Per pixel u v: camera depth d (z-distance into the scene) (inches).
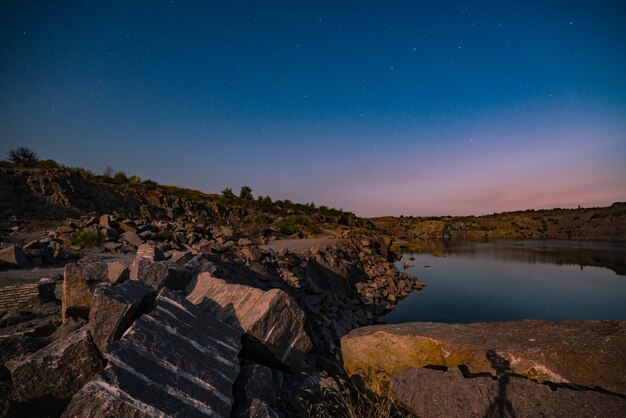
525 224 4992.6
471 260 1625.2
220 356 145.2
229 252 539.5
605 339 137.8
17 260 471.8
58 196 1012.5
